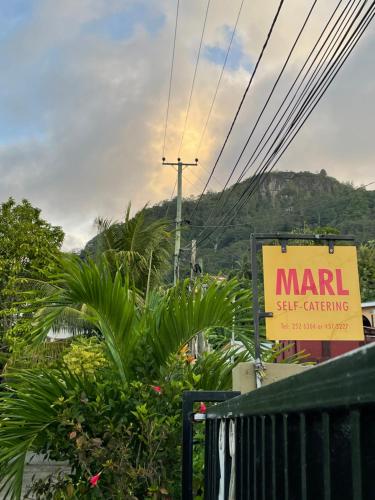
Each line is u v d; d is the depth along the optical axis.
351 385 0.77
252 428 1.65
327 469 0.91
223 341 5.78
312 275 4.49
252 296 4.54
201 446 4.30
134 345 4.97
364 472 0.76
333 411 0.88
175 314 4.92
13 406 4.46
